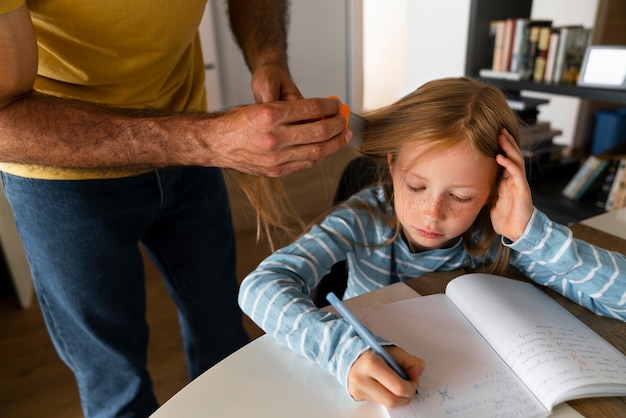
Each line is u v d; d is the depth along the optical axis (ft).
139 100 2.85
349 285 3.35
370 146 2.86
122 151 2.17
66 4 2.30
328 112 2.11
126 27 2.49
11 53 2.02
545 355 1.96
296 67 12.65
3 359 5.49
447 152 2.49
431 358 2.06
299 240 2.87
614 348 2.12
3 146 2.19
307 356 2.09
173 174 3.06
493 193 2.61
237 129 2.00
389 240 3.04
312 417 1.83
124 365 3.13
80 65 2.52
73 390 5.02
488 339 2.14
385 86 14.90
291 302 2.27
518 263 2.78
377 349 1.87
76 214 2.66
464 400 1.85
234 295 3.92
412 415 1.78
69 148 2.17
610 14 5.86
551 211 6.39
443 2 9.25
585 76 5.47
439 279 2.69
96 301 2.90
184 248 3.48
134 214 2.91
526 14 6.91
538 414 1.79
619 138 6.64
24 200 2.61
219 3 10.62
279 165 2.12
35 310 6.34
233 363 2.11
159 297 6.59
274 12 3.49
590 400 1.85
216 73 11.02
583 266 2.41
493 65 6.75
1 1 1.89
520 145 2.87
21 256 6.64
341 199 3.59
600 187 6.27
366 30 13.69
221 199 3.60
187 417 1.84
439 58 9.75
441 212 2.55
